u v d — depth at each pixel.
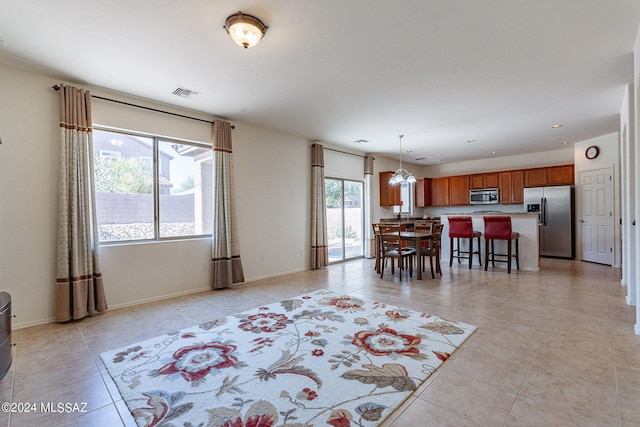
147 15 2.21
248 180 4.96
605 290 4.05
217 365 2.19
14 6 2.08
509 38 2.55
